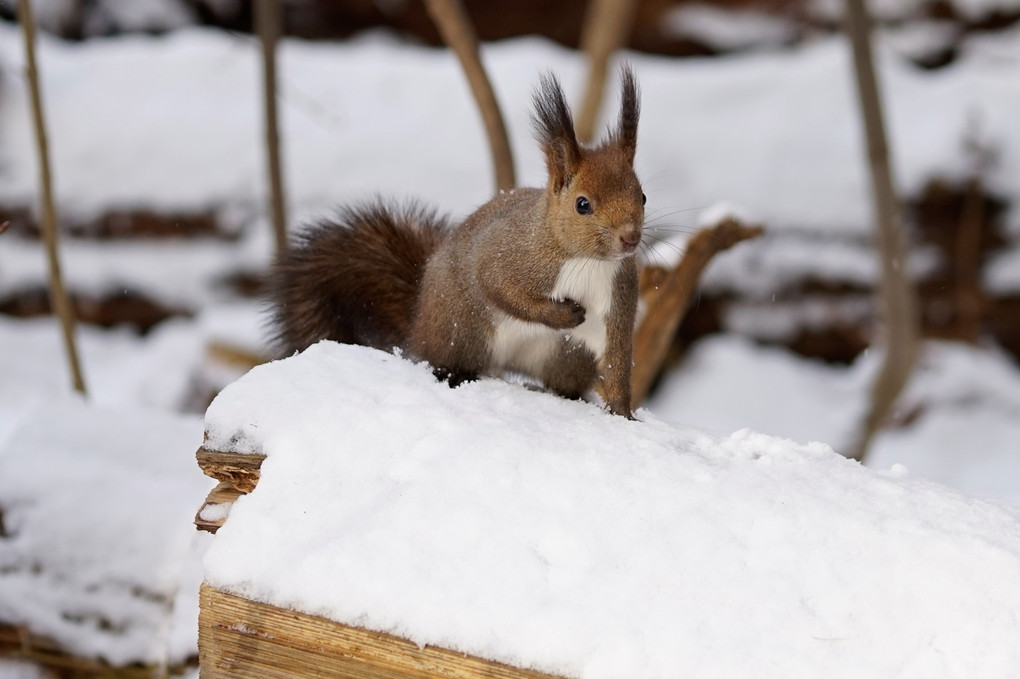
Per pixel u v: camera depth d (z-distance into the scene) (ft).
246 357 54.24
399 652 17.60
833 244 58.85
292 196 60.64
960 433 54.90
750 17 68.54
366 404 21.01
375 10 71.67
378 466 19.61
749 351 58.85
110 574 26.55
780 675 16.55
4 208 61.31
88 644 26.27
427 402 21.35
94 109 62.95
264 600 18.11
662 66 66.49
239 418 20.61
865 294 58.18
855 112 62.18
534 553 18.10
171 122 62.44
